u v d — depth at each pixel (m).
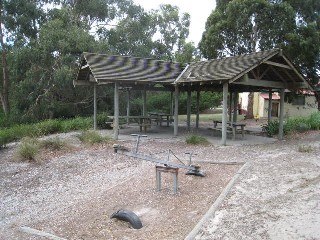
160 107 29.02
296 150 10.71
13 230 5.21
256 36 23.58
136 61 15.38
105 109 26.00
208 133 15.89
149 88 16.64
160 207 5.84
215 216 5.11
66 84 22.53
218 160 9.18
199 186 6.83
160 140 13.37
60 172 8.75
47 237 4.79
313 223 4.61
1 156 10.93
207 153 10.42
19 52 22.62
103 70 13.24
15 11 26.03
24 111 23.36
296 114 29.30
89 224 5.31
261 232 4.46
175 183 6.46
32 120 22.67
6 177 8.42
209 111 34.38
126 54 28.59
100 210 5.92
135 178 7.76
